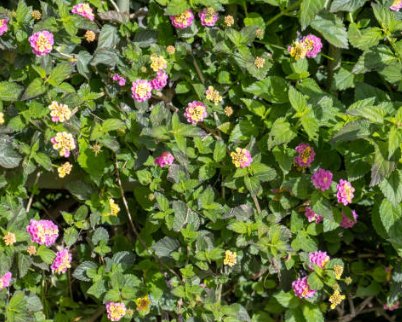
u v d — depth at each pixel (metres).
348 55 1.25
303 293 1.18
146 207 1.18
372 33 1.17
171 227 1.15
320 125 1.15
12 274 1.15
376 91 1.19
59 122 1.11
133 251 1.22
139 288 1.17
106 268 1.18
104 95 1.17
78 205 1.27
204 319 1.15
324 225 1.18
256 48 1.22
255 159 1.15
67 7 1.13
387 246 1.29
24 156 1.12
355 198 1.19
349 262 1.33
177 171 1.14
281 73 1.21
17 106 1.12
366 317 1.42
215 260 1.17
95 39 1.19
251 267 1.22
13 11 1.13
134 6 1.22
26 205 1.23
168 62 1.17
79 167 1.20
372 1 1.21
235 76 1.20
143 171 1.16
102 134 1.12
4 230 1.10
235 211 1.16
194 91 1.19
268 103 1.21
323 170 1.15
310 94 1.18
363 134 1.09
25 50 1.12
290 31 1.22
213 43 1.17
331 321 1.36
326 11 1.17
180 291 1.15
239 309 1.19
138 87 1.14
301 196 1.17
